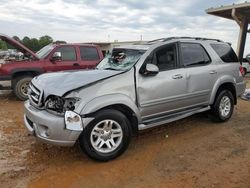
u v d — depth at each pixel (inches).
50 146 206.2
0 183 155.9
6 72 359.9
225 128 251.4
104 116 175.3
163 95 208.4
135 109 191.2
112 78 184.7
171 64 218.8
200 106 244.2
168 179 161.2
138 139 222.5
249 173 167.8
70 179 161.0
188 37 241.1
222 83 254.1
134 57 206.5
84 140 171.9
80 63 397.4
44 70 375.6
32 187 152.6
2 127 253.6
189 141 219.6
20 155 192.1
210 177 163.0
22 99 372.8
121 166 176.6
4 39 367.6
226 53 267.7
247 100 376.2
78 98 169.0
